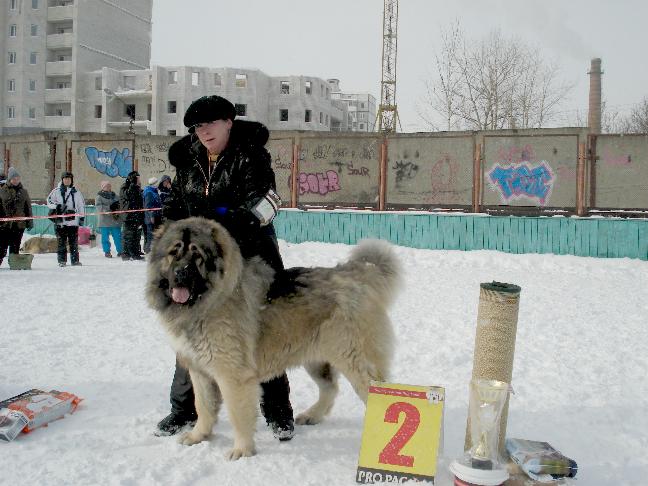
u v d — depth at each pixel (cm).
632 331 727
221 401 406
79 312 798
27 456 358
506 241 1410
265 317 377
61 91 6525
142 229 1480
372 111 11212
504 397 323
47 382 501
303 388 515
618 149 1392
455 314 823
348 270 399
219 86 6256
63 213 1261
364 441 347
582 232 1359
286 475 344
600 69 4466
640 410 457
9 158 1944
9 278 1073
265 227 405
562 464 335
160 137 1816
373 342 386
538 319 797
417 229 1476
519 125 3184
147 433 402
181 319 356
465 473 309
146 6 7562
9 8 6419
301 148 1612
